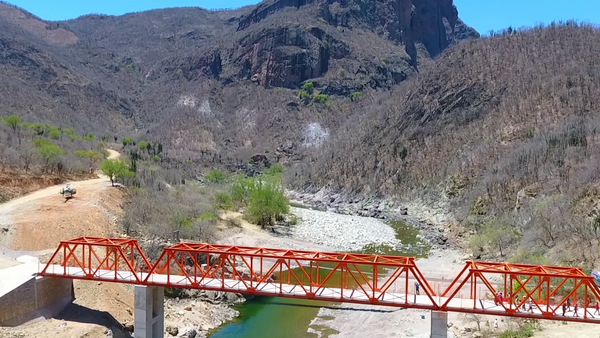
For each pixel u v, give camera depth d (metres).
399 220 99.56
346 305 47.28
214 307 45.09
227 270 51.31
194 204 78.38
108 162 73.62
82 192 65.12
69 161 81.56
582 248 47.38
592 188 53.75
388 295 34.03
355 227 90.38
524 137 94.50
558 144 77.31
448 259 65.12
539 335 33.81
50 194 63.91
